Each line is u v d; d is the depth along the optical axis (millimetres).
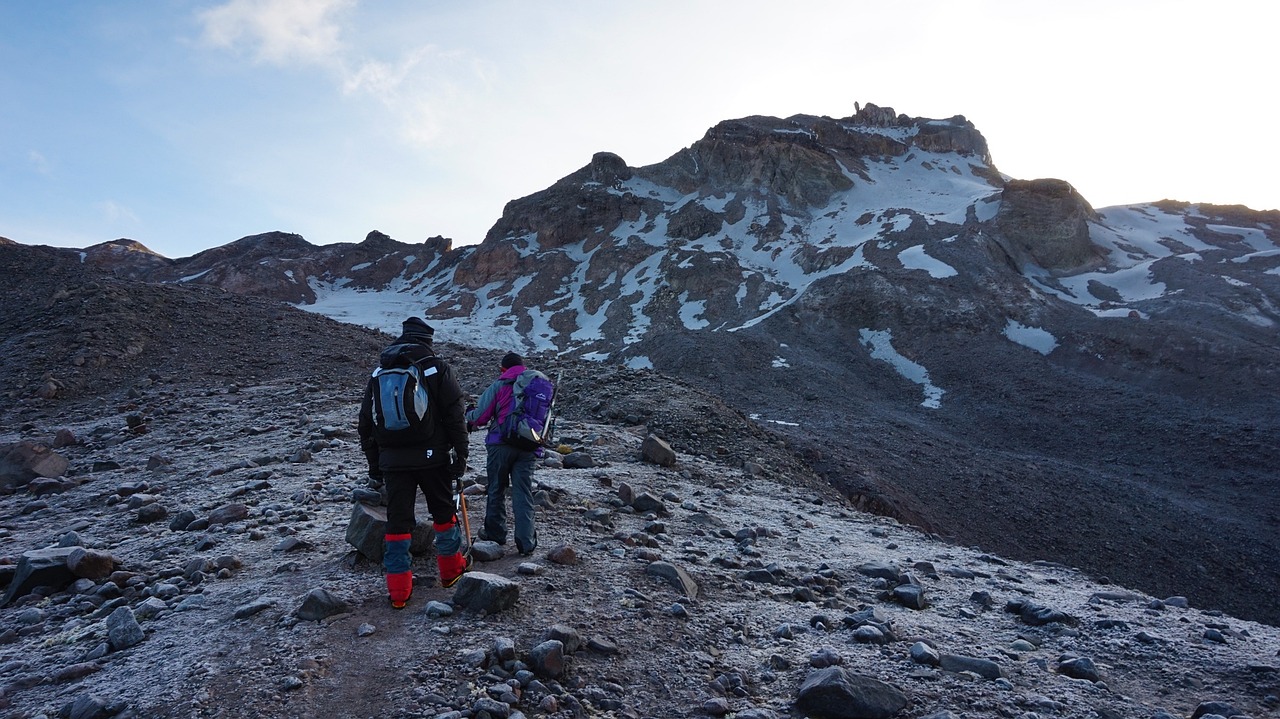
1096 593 6426
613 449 11734
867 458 40000
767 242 130875
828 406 61625
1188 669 4309
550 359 21219
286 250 173875
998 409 66250
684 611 4867
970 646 4672
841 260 113500
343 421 13008
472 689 3574
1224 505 45125
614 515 7660
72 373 17297
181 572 5562
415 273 163875
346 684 3645
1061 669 4266
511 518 6863
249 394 16172
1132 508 41344
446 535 5008
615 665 4039
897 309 90188
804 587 5812
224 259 168250
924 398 72062
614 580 5422
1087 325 80500
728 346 80062
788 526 8695
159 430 12641
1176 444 55125
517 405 5898
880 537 8766
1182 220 128875
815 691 3627
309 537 6336
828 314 92625
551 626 4277
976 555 8273
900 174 161500
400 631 4273
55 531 7141
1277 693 3930
